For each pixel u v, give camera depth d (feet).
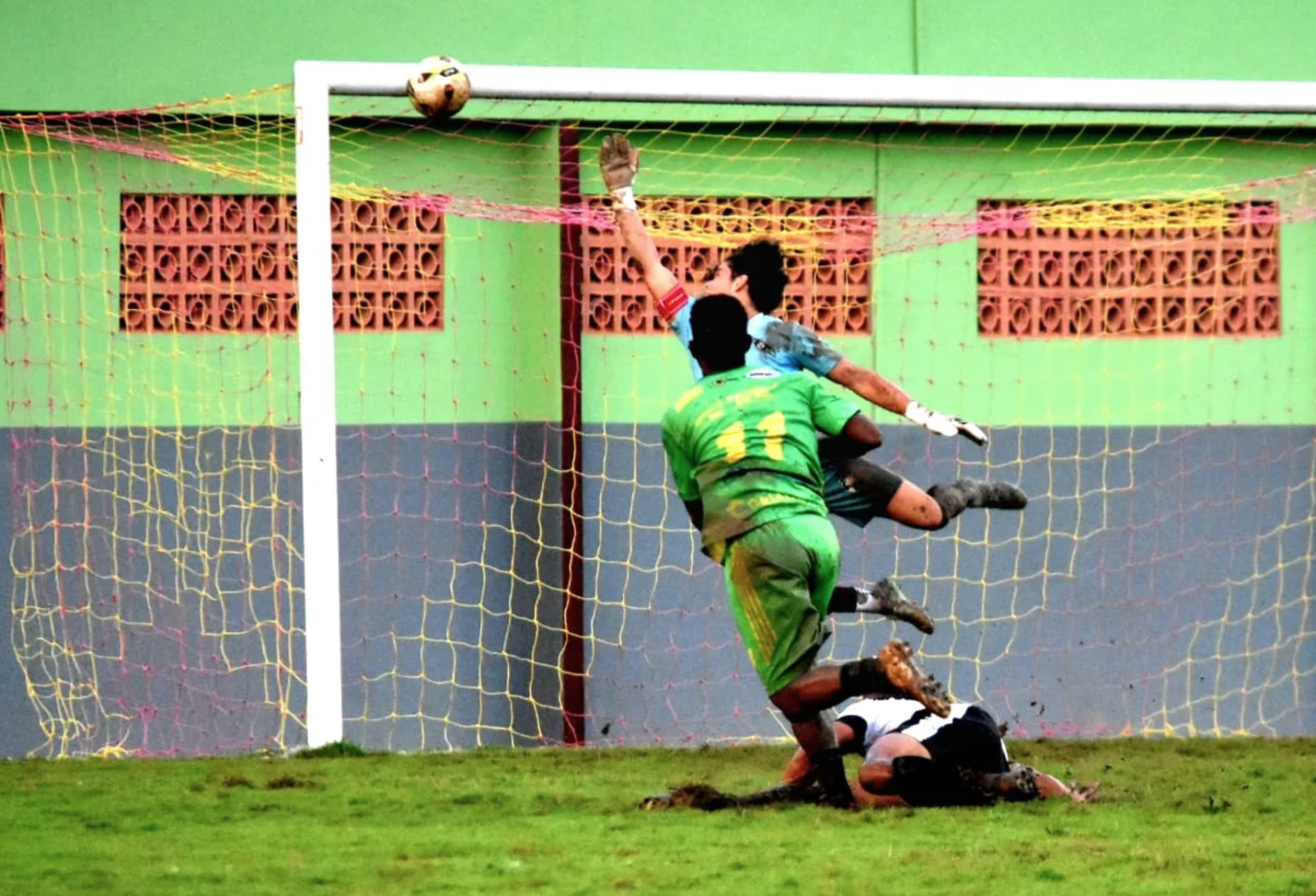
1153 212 103.96
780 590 57.57
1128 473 104.32
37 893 46.52
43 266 96.37
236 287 97.86
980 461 102.99
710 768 73.97
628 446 100.48
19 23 96.02
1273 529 105.40
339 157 97.76
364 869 49.57
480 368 99.50
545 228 100.01
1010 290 103.81
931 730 61.46
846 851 52.11
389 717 97.50
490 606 98.89
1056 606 103.35
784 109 99.96
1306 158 105.40
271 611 97.25
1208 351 105.29
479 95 81.25
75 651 96.02
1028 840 54.03
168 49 96.73
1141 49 103.45
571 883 47.57
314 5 97.40
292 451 97.86
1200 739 86.02
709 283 68.69
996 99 85.10
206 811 60.80
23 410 96.27
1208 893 46.21
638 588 100.12
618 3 99.40
